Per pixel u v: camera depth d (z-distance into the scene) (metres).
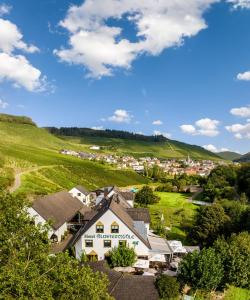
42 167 166.25
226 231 74.62
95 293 23.97
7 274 20.27
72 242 62.66
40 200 78.69
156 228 85.00
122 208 70.19
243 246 54.97
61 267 23.62
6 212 25.88
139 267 54.31
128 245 56.91
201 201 151.62
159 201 147.75
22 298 19.25
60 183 151.88
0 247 23.89
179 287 46.81
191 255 50.81
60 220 77.12
